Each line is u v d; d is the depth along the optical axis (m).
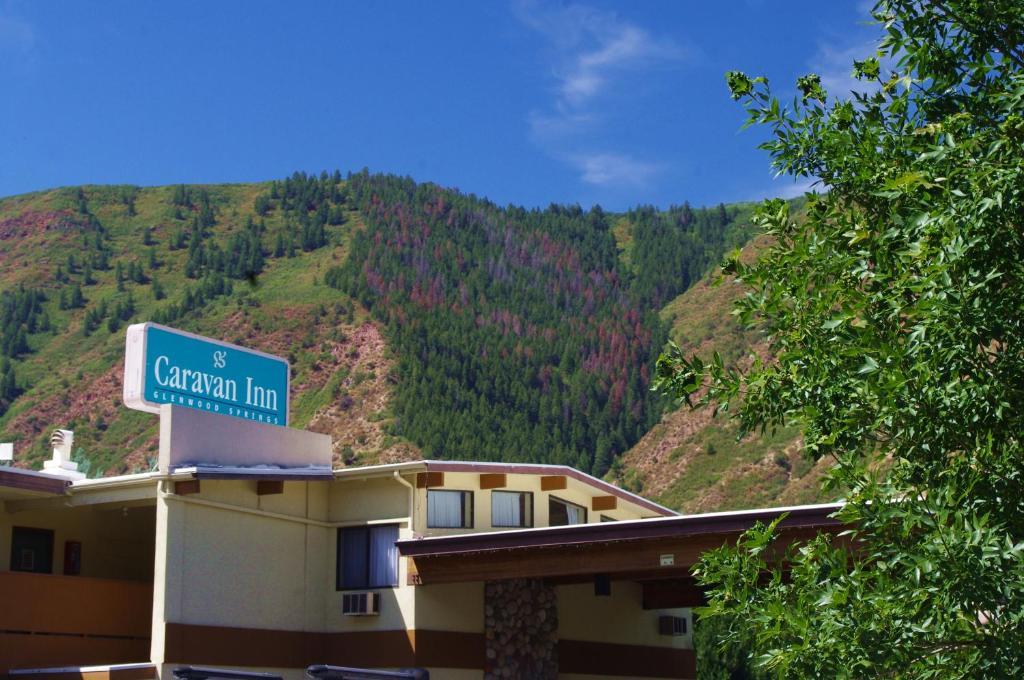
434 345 162.88
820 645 9.40
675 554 20.28
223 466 21.86
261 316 171.12
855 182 11.09
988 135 10.17
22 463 139.75
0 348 171.88
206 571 21.27
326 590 24.19
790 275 10.89
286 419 26.27
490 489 25.58
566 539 20.89
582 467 140.12
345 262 198.25
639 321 178.00
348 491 24.55
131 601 22.02
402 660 22.98
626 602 28.97
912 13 11.06
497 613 24.66
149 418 142.38
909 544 9.87
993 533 9.02
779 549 18.81
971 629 9.18
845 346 10.24
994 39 10.98
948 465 10.00
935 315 9.32
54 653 20.34
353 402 147.38
